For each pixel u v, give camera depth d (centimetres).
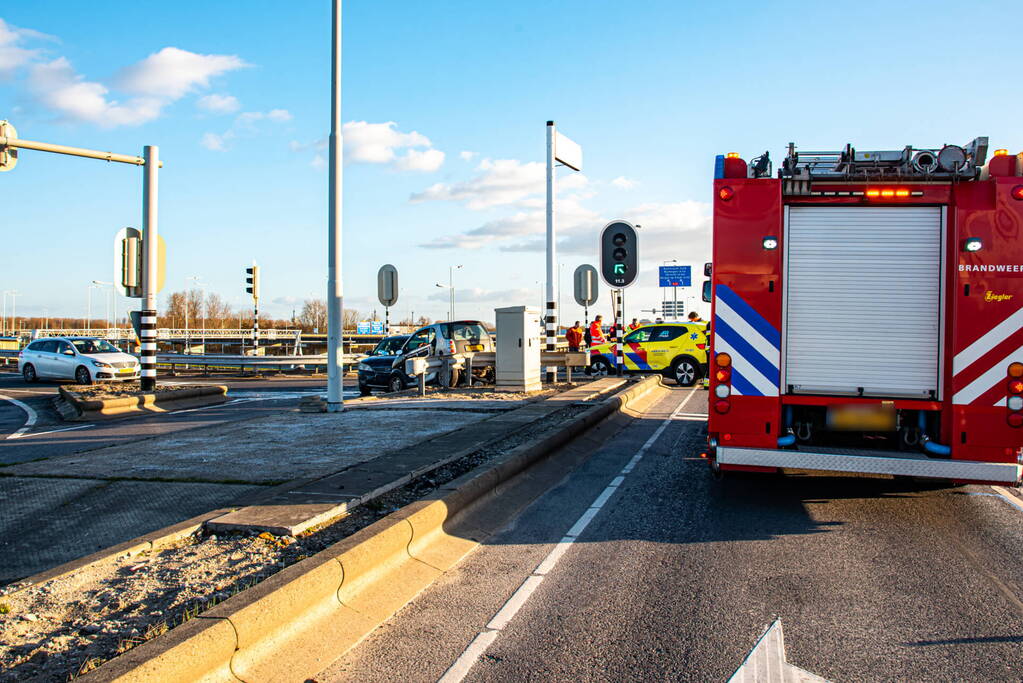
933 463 674
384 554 527
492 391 1730
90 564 505
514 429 1073
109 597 448
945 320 693
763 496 797
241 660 386
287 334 8844
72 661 365
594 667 403
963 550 609
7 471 848
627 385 1845
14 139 1540
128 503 693
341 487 704
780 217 710
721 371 715
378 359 2106
